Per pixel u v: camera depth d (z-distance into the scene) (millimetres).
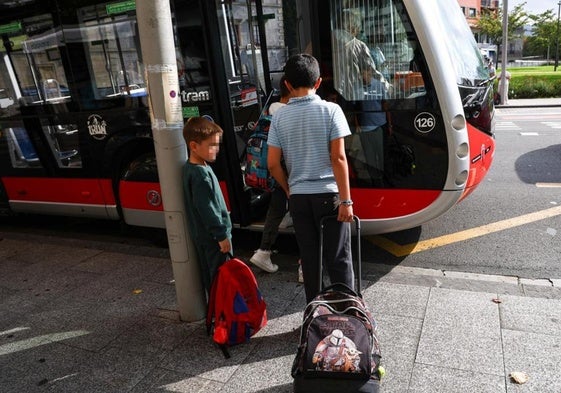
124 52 4582
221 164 4461
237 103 4742
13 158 5629
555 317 3305
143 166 4859
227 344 3191
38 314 3887
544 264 4258
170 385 2902
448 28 3980
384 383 2758
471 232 5062
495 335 3133
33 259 5113
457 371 2820
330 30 3857
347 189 2730
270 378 2898
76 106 5008
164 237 5160
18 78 5230
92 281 4434
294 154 2836
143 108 4637
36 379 3053
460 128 3660
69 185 5371
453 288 3830
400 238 5023
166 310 3781
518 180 6836
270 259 4336
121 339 3424
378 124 3857
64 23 4809
